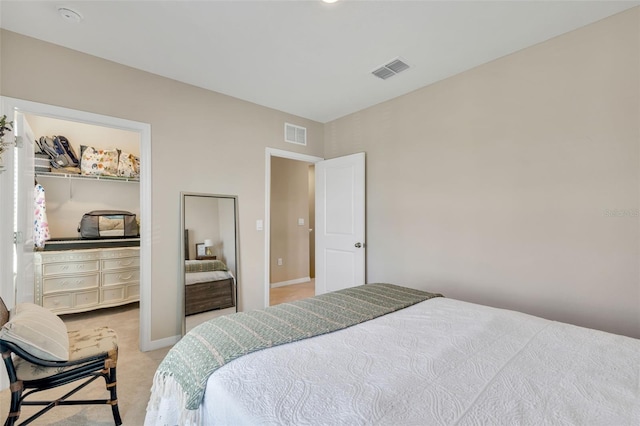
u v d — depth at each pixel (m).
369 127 3.45
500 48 2.29
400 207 3.13
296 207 5.28
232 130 3.16
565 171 2.11
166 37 2.14
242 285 3.23
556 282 2.14
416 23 1.99
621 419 0.80
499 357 1.14
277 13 1.89
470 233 2.60
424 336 1.32
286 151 3.62
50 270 3.21
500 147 2.42
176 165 2.79
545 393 0.92
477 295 2.55
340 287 3.61
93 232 3.63
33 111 2.13
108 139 4.03
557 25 2.02
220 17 1.92
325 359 1.11
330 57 2.41
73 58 2.29
